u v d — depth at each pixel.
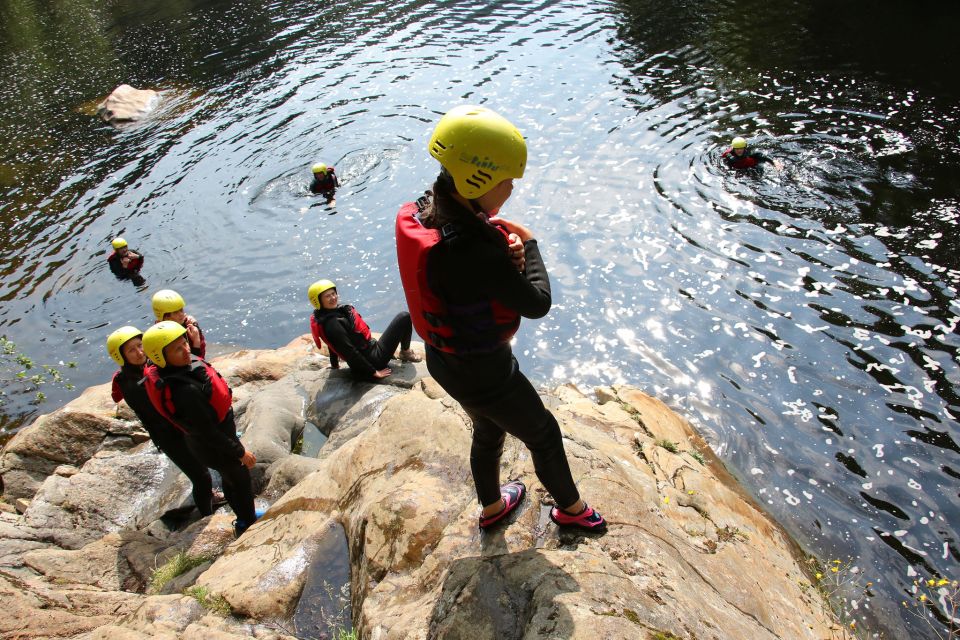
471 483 3.73
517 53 17.55
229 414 5.25
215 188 13.71
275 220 12.35
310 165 13.80
